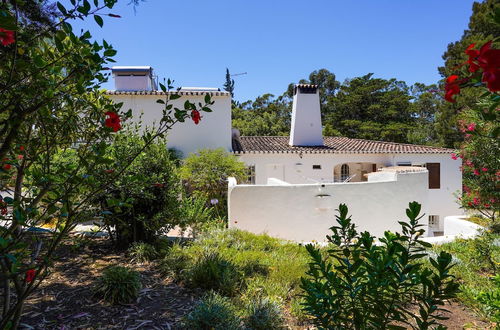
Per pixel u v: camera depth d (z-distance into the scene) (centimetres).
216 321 376
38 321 374
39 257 273
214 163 1384
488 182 789
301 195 1014
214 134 1628
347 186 1039
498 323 339
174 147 1602
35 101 244
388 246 202
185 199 858
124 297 432
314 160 1767
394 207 1096
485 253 626
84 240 498
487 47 113
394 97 3816
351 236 237
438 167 1842
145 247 630
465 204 933
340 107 3931
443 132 2636
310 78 4888
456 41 2492
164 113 282
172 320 393
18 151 248
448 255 187
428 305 202
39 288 462
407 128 3588
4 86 212
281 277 529
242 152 1672
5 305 250
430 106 4309
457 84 134
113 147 614
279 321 404
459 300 480
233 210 991
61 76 284
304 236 1014
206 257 557
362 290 207
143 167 664
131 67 1686
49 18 334
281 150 1742
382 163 1844
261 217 998
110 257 622
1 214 223
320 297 210
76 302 426
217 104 1630
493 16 117
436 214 1838
